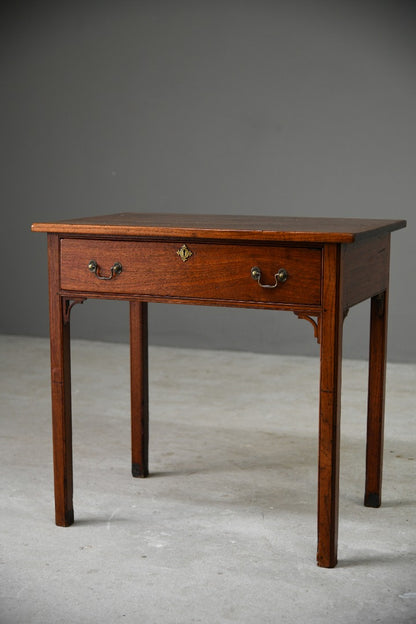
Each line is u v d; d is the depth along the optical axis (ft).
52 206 20.94
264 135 19.10
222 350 19.86
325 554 8.48
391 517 9.77
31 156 20.92
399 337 18.52
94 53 20.12
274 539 9.17
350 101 18.38
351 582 8.18
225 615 7.55
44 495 10.44
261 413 14.25
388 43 17.97
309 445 12.46
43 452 12.12
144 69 19.79
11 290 21.45
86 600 7.83
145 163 20.10
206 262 8.55
